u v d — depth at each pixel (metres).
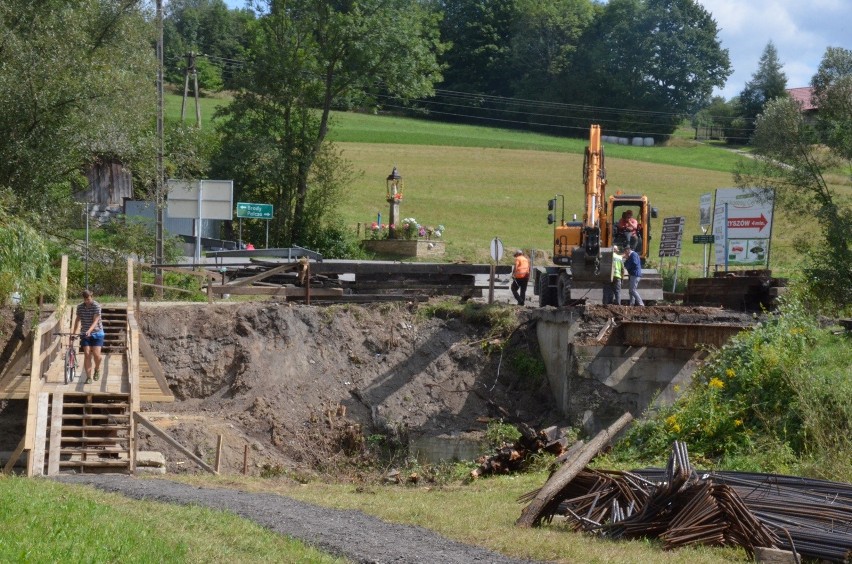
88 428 19.73
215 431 23.08
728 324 22.95
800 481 12.02
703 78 109.19
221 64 102.19
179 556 8.95
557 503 12.34
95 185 45.16
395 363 27.28
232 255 38.78
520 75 115.12
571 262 26.19
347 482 21.45
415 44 52.19
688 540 10.62
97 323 22.03
